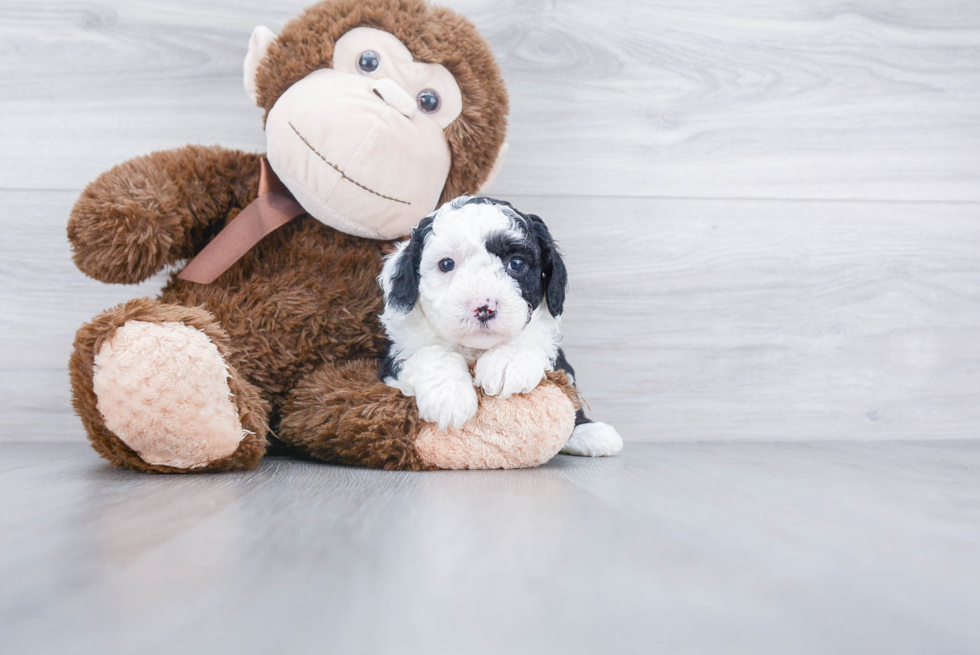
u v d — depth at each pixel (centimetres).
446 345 116
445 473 105
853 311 179
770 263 176
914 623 45
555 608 46
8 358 156
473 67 131
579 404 120
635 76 172
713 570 55
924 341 180
